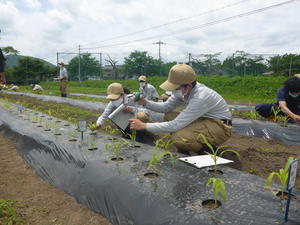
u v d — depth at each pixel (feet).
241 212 5.24
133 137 10.48
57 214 7.23
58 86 98.73
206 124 9.91
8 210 7.19
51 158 10.56
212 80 69.62
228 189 6.30
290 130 14.58
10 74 144.25
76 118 20.83
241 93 59.52
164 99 22.02
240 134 16.24
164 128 9.38
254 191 6.15
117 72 184.96
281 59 106.93
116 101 12.95
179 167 7.88
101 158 9.09
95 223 6.75
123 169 7.91
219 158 8.57
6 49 143.54
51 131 14.05
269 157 11.04
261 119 20.47
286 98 15.12
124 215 6.32
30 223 6.79
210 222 4.99
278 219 4.94
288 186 4.73
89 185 7.91
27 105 29.60
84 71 225.76
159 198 6.07
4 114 20.86
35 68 148.15
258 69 113.70
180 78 9.30
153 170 7.70
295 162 4.75
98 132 13.61
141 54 181.06
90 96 48.24
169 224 5.29
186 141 9.91
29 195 8.39
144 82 21.22
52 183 9.23
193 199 5.89
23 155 12.31
